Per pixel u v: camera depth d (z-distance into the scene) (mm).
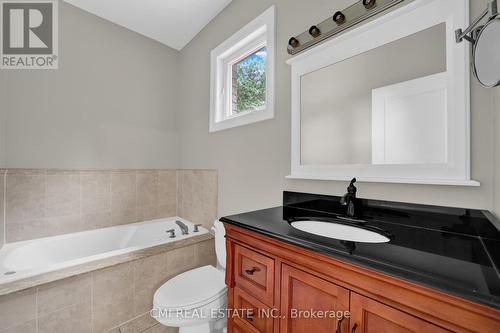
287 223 937
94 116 2158
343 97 1142
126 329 1523
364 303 575
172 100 2689
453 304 443
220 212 2014
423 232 822
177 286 1372
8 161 1748
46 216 1892
